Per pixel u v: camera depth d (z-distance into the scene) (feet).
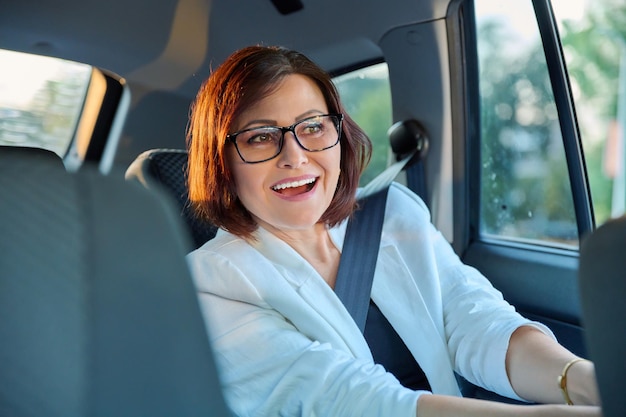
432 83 8.68
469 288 5.34
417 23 8.47
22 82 10.06
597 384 1.90
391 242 5.37
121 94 10.55
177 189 6.48
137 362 1.80
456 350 5.10
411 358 5.22
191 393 1.89
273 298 4.59
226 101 4.56
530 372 4.45
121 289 1.78
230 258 4.67
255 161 4.59
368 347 4.83
